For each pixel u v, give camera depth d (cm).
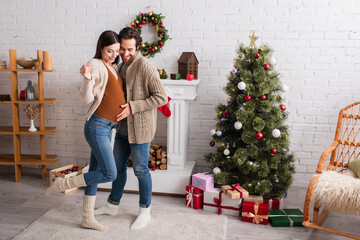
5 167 369
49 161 334
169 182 296
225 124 287
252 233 240
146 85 218
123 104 216
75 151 360
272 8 307
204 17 317
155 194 305
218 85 326
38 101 319
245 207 256
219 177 277
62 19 338
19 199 287
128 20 328
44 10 339
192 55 307
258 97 270
